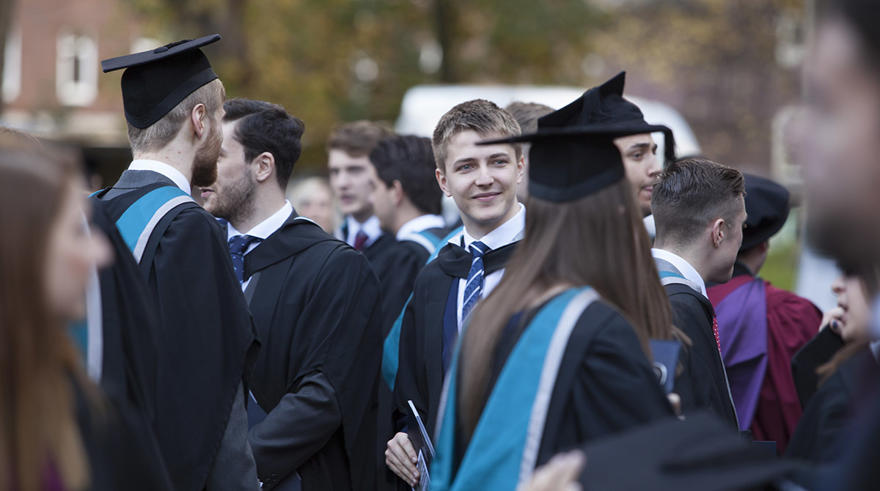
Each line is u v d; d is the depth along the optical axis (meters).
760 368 7.07
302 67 34.41
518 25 35.41
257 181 6.73
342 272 6.55
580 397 3.72
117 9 34.53
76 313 3.02
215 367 5.30
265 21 32.69
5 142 3.81
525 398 3.74
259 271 6.62
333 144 10.16
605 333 3.77
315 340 6.38
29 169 2.88
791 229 31.27
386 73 36.22
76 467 2.88
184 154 5.62
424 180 9.16
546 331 3.79
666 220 6.09
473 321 4.13
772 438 7.13
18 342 2.79
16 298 2.79
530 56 36.75
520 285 4.04
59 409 2.87
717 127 47.78
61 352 3.00
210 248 5.41
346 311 6.46
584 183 4.08
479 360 3.99
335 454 6.50
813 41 2.51
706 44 44.53
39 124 38.50
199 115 5.63
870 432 2.59
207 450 5.24
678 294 5.45
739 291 7.33
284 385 6.43
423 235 8.88
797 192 28.44
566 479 3.27
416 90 22.84
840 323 5.80
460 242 6.35
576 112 4.41
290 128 6.84
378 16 35.62
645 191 7.18
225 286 5.46
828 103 2.43
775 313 7.33
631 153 7.13
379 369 6.67
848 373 4.36
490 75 37.19
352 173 10.01
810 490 3.11
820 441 4.30
